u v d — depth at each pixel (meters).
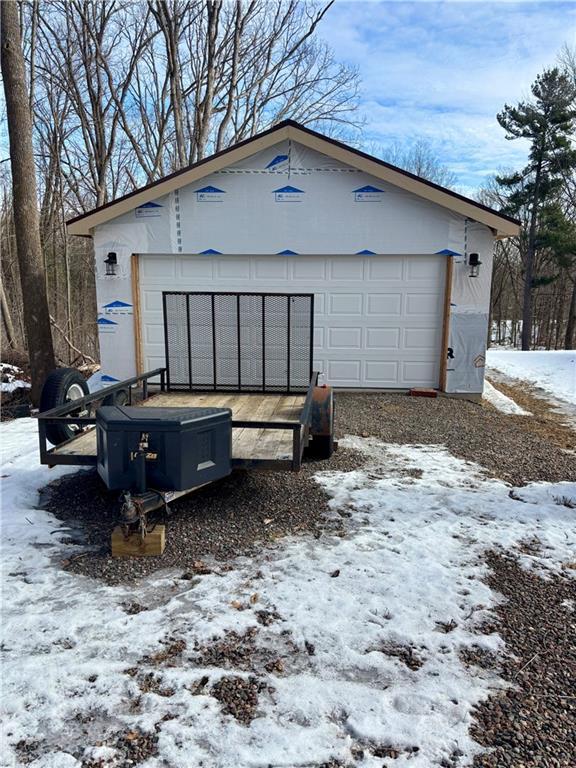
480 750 2.00
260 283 8.82
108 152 18.72
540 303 33.62
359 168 8.22
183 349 5.64
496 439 6.54
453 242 8.47
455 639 2.66
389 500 4.41
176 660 2.47
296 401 5.32
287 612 2.84
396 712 2.18
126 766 1.91
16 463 5.30
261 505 4.27
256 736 2.05
